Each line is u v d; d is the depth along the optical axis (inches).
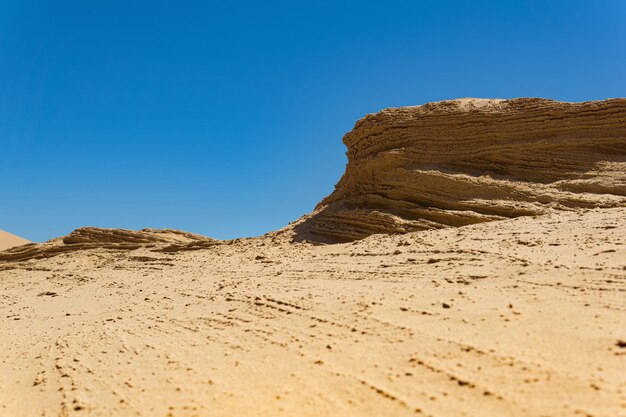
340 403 189.2
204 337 324.2
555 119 783.1
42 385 270.4
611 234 465.1
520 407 167.6
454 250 509.4
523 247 476.4
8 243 1974.7
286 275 547.5
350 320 303.7
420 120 866.1
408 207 800.9
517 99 829.8
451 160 826.8
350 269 516.1
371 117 938.1
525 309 278.1
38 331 459.2
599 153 746.8
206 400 208.7
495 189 736.3
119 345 338.6
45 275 1001.5
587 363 194.9
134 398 225.0
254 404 197.2
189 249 967.0
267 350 271.0
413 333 259.9
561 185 710.5
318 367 231.0
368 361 229.9
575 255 407.8
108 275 870.4
